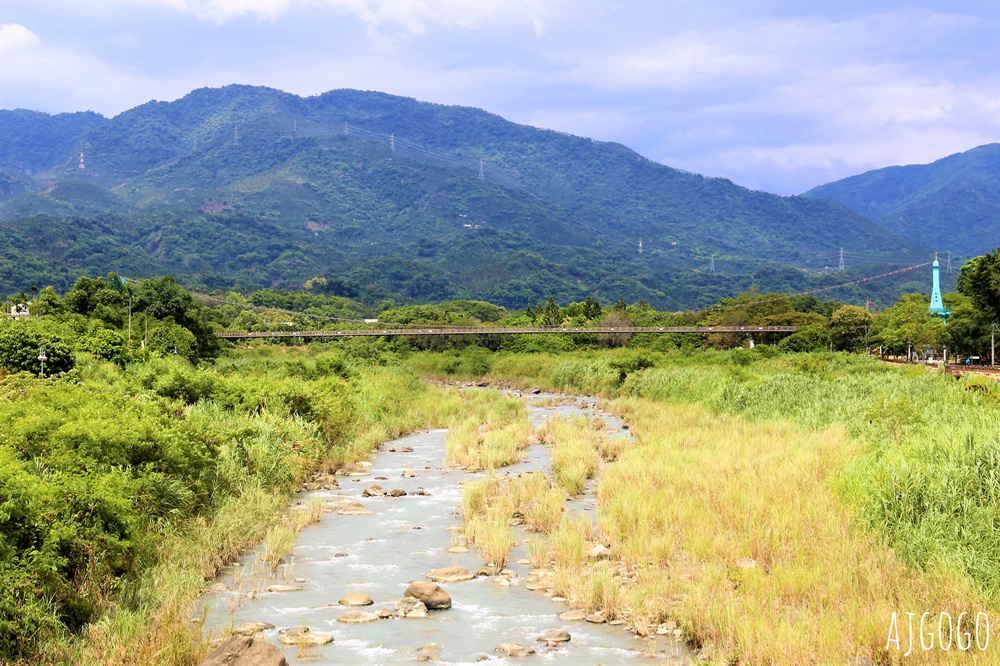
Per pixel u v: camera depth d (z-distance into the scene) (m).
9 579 15.33
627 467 31.45
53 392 29.95
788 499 24.14
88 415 24.27
